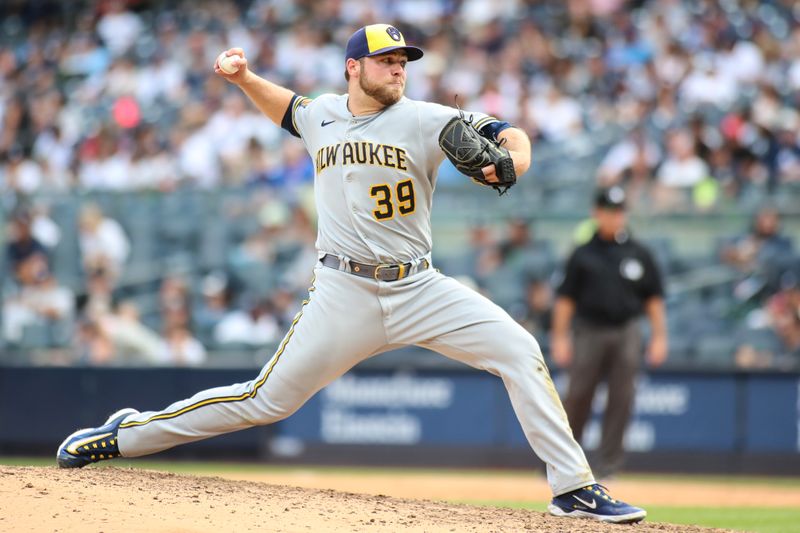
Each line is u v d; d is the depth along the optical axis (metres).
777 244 45.88
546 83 60.34
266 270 48.62
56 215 53.66
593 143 54.50
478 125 17.92
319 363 18.36
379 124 17.78
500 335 18.12
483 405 40.03
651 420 39.53
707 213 47.12
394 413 40.72
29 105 67.69
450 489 32.50
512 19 67.19
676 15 64.00
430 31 67.25
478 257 46.88
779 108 56.50
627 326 32.47
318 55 66.12
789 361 42.03
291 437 41.34
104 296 48.19
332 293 18.23
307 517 16.70
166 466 40.34
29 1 78.50
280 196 52.38
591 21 65.31
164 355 44.84
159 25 74.00
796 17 65.56
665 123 54.47
